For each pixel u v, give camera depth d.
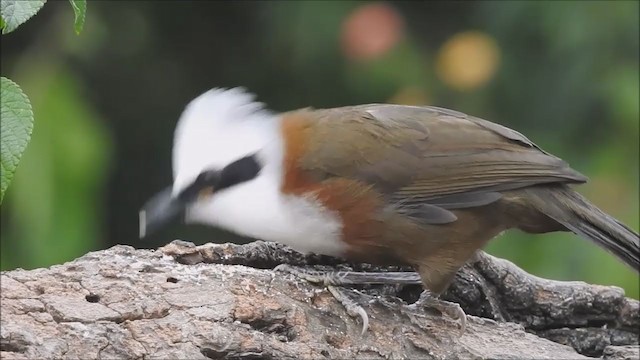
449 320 9.20
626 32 14.52
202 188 9.34
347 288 9.29
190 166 9.35
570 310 10.33
